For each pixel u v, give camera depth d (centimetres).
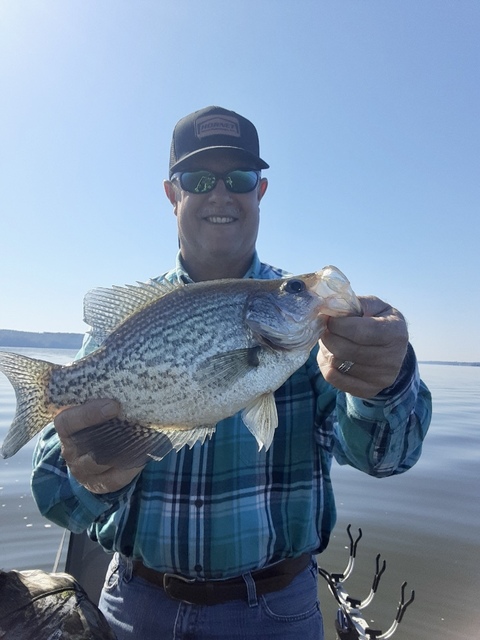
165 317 59
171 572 64
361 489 229
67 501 62
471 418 468
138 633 65
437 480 248
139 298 62
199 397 58
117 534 67
